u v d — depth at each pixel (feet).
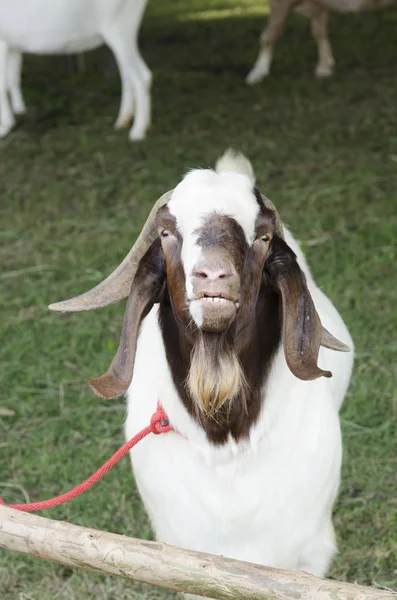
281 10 35.01
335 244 23.00
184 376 9.55
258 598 7.48
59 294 21.72
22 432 17.07
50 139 31.07
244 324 9.02
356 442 15.90
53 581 13.48
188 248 8.21
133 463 10.96
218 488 9.98
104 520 14.48
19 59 32.73
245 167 10.80
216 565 7.62
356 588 7.25
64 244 24.26
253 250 8.75
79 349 19.45
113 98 34.88
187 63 39.29
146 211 25.64
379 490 14.90
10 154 29.99
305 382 10.29
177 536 10.49
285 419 10.00
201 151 29.17
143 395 10.71
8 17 28.63
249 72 37.24
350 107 32.35
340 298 20.27
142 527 14.29
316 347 9.26
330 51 36.55
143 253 9.82
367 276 21.34
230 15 48.37
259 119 31.68
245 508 10.03
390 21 44.19
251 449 9.78
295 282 9.21
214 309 7.91
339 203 25.40
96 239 24.29
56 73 38.37
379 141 29.32
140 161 28.94
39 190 27.55
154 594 13.07
